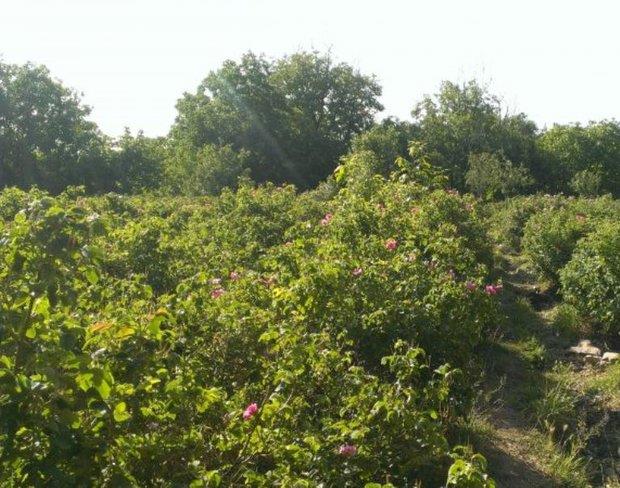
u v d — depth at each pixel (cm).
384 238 863
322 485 368
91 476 288
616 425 623
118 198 1430
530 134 4019
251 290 596
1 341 271
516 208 1573
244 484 372
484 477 352
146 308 496
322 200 1689
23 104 3266
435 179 1196
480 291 686
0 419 259
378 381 475
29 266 293
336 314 562
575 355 813
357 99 4234
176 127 3772
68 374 277
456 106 3691
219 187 2756
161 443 340
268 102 3756
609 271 845
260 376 468
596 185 2964
